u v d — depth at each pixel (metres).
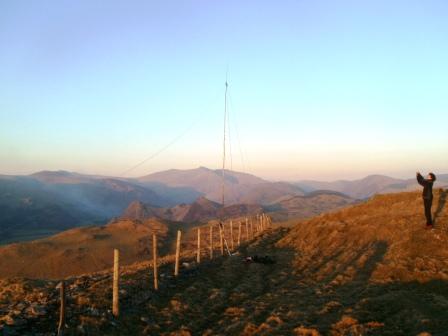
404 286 17.97
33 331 15.24
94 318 16.50
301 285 21.70
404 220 27.20
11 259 71.75
